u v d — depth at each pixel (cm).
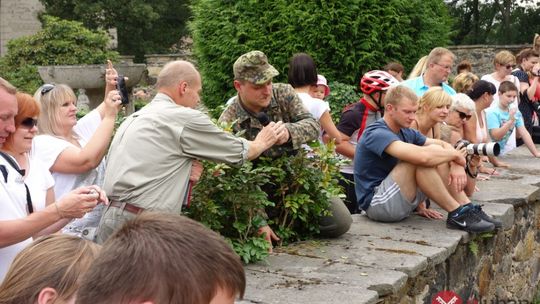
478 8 3002
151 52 2748
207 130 354
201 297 132
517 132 882
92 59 1652
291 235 464
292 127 430
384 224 518
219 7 951
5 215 302
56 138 377
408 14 930
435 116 554
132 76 1139
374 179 527
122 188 346
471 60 1789
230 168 400
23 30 2686
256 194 408
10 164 314
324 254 430
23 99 321
